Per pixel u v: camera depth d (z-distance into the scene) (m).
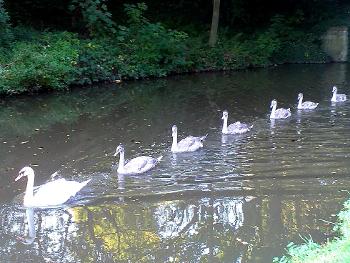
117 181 11.57
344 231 8.55
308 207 9.88
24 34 23.78
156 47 26.44
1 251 8.58
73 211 10.09
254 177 11.55
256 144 14.05
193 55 28.19
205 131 15.60
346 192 10.57
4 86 19.88
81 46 24.03
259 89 22.73
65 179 11.64
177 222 9.45
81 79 22.94
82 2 26.83
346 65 32.75
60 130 15.81
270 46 31.97
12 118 17.30
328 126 15.78
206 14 34.22
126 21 29.17
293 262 7.48
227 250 8.34
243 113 17.94
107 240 8.87
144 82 24.64
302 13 35.44
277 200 10.27
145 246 8.62
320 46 34.84
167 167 12.38
